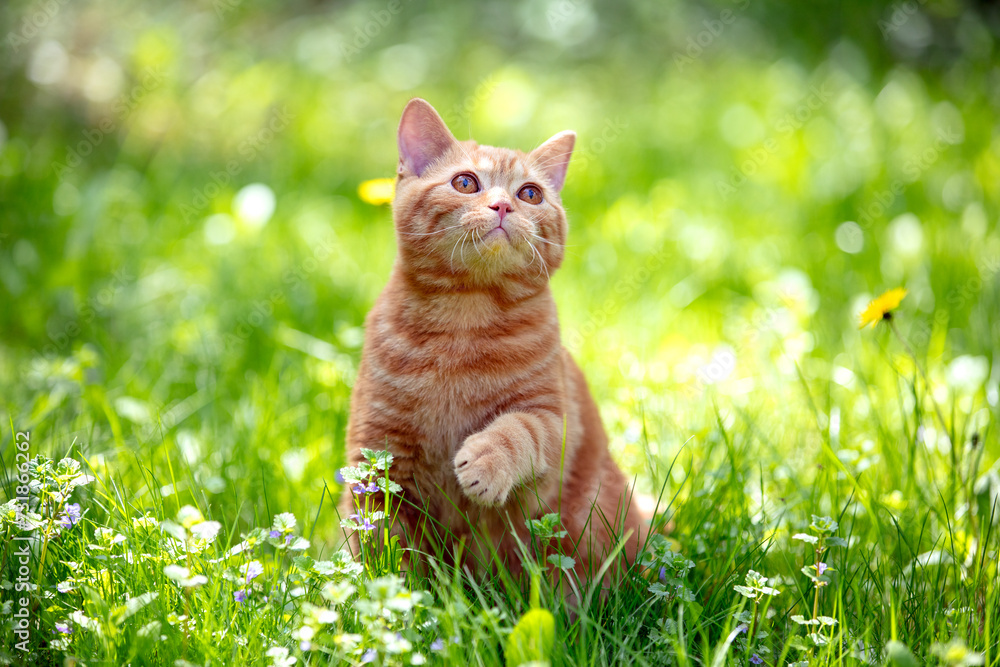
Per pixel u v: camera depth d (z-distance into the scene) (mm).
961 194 6848
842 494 3635
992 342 4715
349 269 5984
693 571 3080
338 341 4984
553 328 3289
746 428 4125
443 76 9625
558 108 8953
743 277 5898
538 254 3186
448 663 2395
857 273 5762
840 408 4219
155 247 6234
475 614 2729
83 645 2465
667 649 2596
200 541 2605
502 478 2764
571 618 2951
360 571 2541
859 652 2555
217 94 8523
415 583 2873
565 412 3199
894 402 4383
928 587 2967
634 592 2893
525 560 2783
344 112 8781
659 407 4461
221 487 3391
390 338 3195
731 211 6805
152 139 8094
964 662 2250
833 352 4957
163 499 3316
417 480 3156
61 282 5543
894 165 7309
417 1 10586
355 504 3033
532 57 10344
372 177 7781
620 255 6211
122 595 2615
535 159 3625
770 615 2740
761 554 3008
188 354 4867
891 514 3139
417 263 3197
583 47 10500
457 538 3205
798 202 6867
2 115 7910
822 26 10672
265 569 2936
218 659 2389
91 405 4156
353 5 10562
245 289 5625
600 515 3062
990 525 3107
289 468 3711
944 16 10547
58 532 2762
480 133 8438
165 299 5723
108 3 8898
